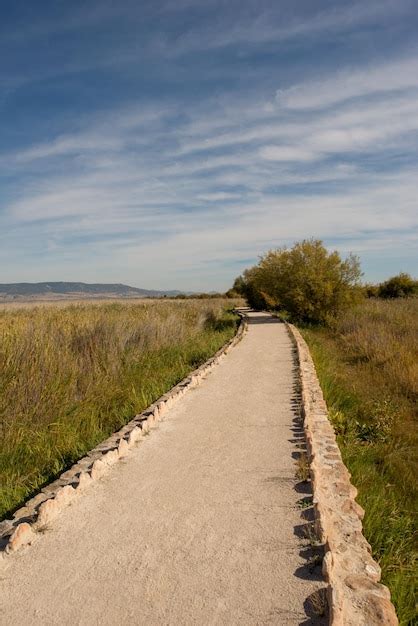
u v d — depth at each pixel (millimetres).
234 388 9453
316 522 3885
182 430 6812
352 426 8227
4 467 5785
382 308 25281
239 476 5113
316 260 25641
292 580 3299
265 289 33031
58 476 5473
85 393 8336
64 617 3016
